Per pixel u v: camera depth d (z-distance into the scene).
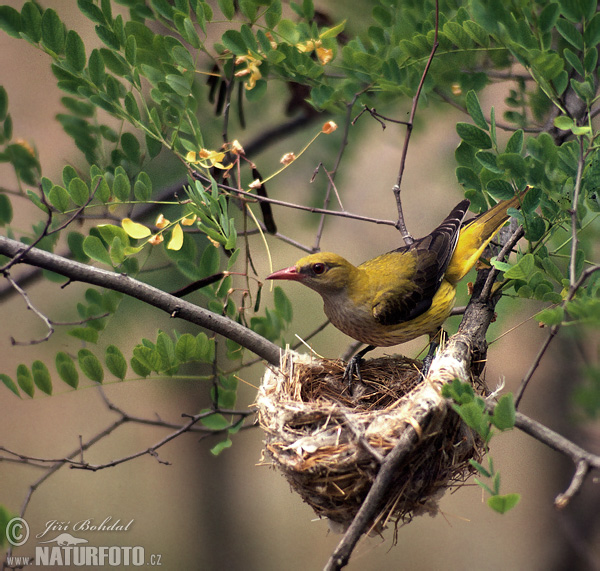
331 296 10.62
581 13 7.37
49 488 21.27
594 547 16.75
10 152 9.48
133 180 9.72
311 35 9.34
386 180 19.36
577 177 7.00
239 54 9.09
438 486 8.16
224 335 9.38
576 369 15.40
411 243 10.92
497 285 9.29
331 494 8.09
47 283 17.02
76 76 8.93
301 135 14.47
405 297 10.39
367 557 20.88
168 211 12.59
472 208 9.38
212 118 13.19
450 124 15.41
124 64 9.13
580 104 9.03
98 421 22.03
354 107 10.77
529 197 7.54
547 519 18.20
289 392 9.40
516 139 7.56
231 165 9.13
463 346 8.53
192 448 21.97
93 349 14.02
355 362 10.63
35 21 8.75
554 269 7.70
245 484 22.59
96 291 9.73
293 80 9.84
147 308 14.31
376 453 7.04
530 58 7.54
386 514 8.09
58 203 8.51
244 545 21.89
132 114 9.06
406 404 7.99
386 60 9.54
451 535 20.69
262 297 18.41
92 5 8.89
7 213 9.67
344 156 14.02
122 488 21.53
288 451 8.34
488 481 17.55
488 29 7.89
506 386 16.67
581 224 7.77
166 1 9.13
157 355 9.20
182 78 9.05
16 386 8.90
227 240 8.48
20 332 19.67
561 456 17.80
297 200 15.24
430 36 9.12
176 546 21.39
